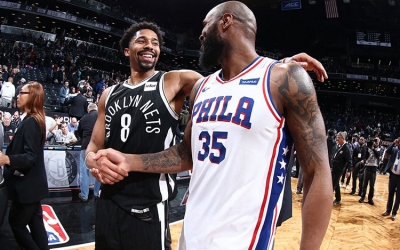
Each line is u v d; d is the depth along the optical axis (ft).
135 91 5.28
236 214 2.82
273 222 2.90
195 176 3.22
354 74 88.79
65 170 14.23
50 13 63.82
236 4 3.42
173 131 5.22
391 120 82.43
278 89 2.91
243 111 2.92
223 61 3.39
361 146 23.30
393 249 11.33
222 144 2.96
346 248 11.15
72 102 20.47
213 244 2.83
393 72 89.15
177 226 11.91
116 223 4.79
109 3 76.84
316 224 2.60
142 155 4.25
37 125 6.92
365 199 21.27
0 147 6.40
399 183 15.72
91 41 78.84
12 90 23.52
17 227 7.01
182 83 5.34
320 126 2.88
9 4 58.90
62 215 11.51
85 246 9.27
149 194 4.83
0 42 49.55
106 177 4.12
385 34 90.48
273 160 2.85
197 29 96.43
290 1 81.92
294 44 101.91
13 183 6.81
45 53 50.19
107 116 5.35
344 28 94.22
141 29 5.45
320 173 2.75
